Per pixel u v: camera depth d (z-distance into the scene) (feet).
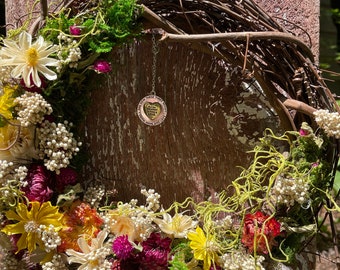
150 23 1.91
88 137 2.10
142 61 2.10
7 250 1.98
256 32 1.88
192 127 2.13
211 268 1.93
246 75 1.96
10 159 1.89
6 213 1.83
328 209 1.94
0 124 1.83
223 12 1.96
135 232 1.92
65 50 1.83
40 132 1.86
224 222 1.97
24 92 1.85
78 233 1.89
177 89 2.12
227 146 2.13
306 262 2.14
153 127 2.12
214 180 2.14
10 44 1.79
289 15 2.19
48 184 1.88
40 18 1.90
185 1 1.95
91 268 1.84
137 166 2.13
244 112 2.12
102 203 2.11
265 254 2.04
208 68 2.11
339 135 1.88
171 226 1.95
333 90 3.49
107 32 1.86
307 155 1.95
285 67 1.99
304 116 2.02
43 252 1.92
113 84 2.10
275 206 1.99
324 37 3.98
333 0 4.21
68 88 1.93
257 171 2.04
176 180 2.13
